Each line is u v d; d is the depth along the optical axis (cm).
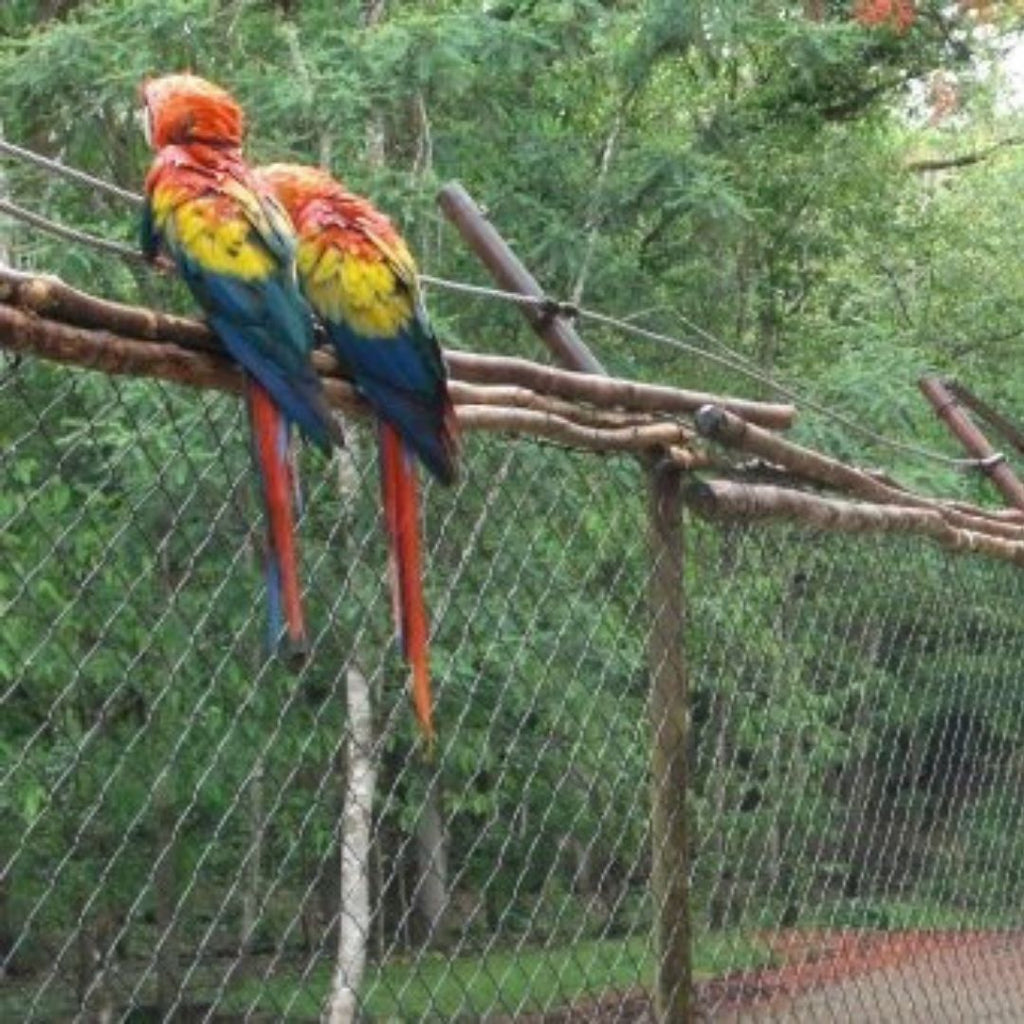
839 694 618
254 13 1565
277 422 348
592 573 511
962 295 2362
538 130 1766
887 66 2228
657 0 1739
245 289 352
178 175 358
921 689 663
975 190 2519
